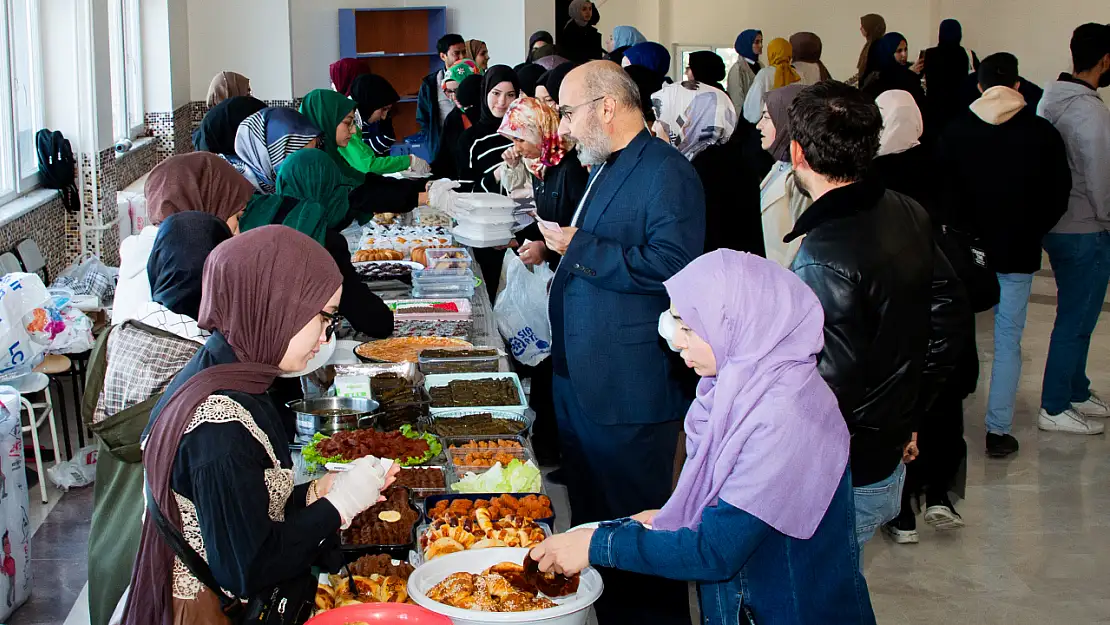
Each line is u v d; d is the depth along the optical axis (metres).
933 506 4.14
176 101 8.52
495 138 4.85
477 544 2.22
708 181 3.95
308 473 2.54
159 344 2.24
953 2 11.52
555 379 3.17
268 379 1.71
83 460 4.38
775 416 1.73
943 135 4.72
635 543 1.83
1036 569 3.93
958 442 4.06
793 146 2.37
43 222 5.63
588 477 3.03
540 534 2.28
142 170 7.79
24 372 4.07
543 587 2.01
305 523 1.72
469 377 3.31
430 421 2.95
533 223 4.41
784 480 1.73
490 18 10.08
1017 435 5.30
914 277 2.31
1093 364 6.49
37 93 5.88
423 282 4.21
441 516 2.33
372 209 5.19
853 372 2.22
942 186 3.75
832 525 1.84
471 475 2.61
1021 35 10.38
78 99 5.97
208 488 1.60
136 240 2.63
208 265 1.70
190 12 9.02
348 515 1.76
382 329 3.42
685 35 13.85
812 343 1.78
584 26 8.19
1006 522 4.33
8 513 3.32
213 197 2.76
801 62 8.98
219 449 1.60
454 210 4.53
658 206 2.75
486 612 1.86
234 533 1.61
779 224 3.59
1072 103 4.78
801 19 12.83
